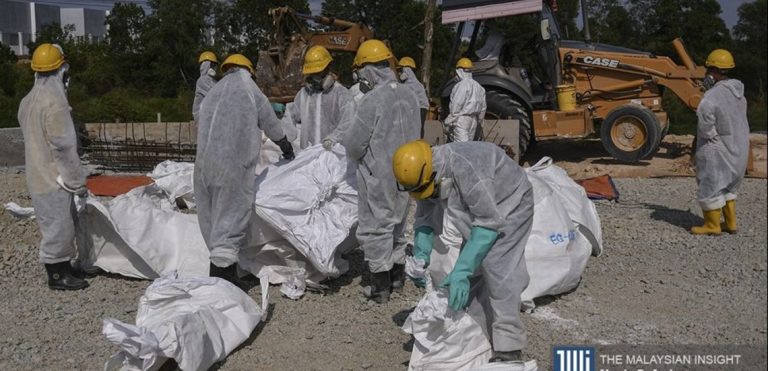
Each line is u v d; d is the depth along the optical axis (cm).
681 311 568
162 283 482
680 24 1952
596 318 553
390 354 491
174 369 446
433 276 499
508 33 1336
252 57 3209
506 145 1227
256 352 489
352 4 2736
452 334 423
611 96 1290
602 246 721
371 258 573
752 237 785
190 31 3538
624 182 1142
